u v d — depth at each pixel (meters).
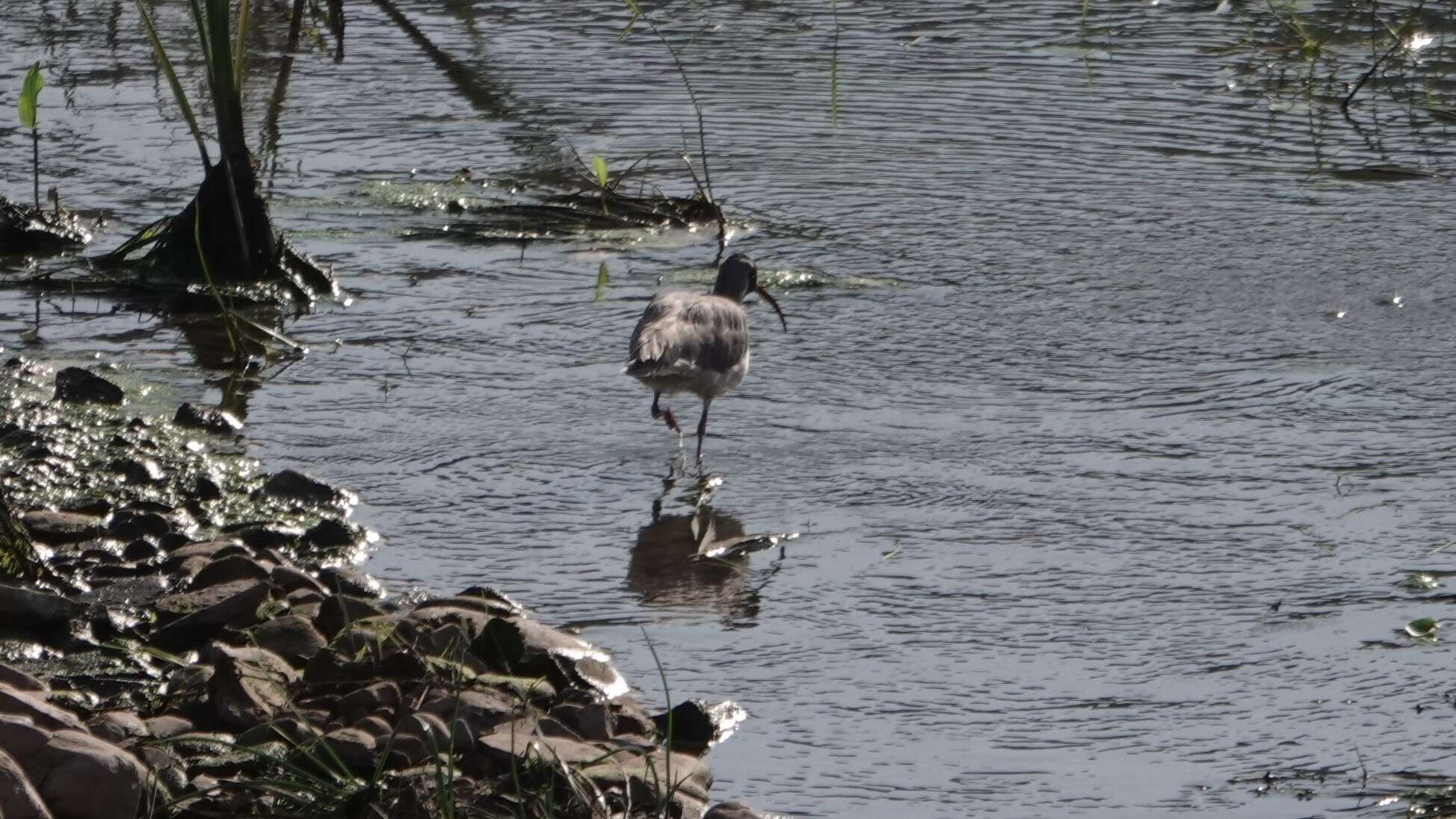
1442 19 25.58
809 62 24.25
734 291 15.11
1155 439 13.34
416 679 9.48
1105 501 12.34
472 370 14.93
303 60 24.56
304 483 12.41
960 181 19.73
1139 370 14.73
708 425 13.80
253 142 21.25
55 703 9.24
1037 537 11.82
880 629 10.62
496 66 24.33
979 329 15.66
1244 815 8.61
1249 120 21.77
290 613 10.34
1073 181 19.64
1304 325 15.66
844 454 13.20
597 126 21.81
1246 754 9.21
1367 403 13.98
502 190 19.80
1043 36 25.47
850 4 27.31
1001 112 22.05
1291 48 24.53
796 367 14.91
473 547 11.72
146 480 12.57
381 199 19.52
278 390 14.49
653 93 23.03
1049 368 14.80
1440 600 10.86
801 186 19.67
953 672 10.12
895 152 20.70
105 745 8.18
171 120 21.94
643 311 16.36
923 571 11.38
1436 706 9.66
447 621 10.16
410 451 13.25
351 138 21.44
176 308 16.52
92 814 7.97
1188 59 24.22
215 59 16.73
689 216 18.80
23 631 10.20
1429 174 19.73
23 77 23.48
